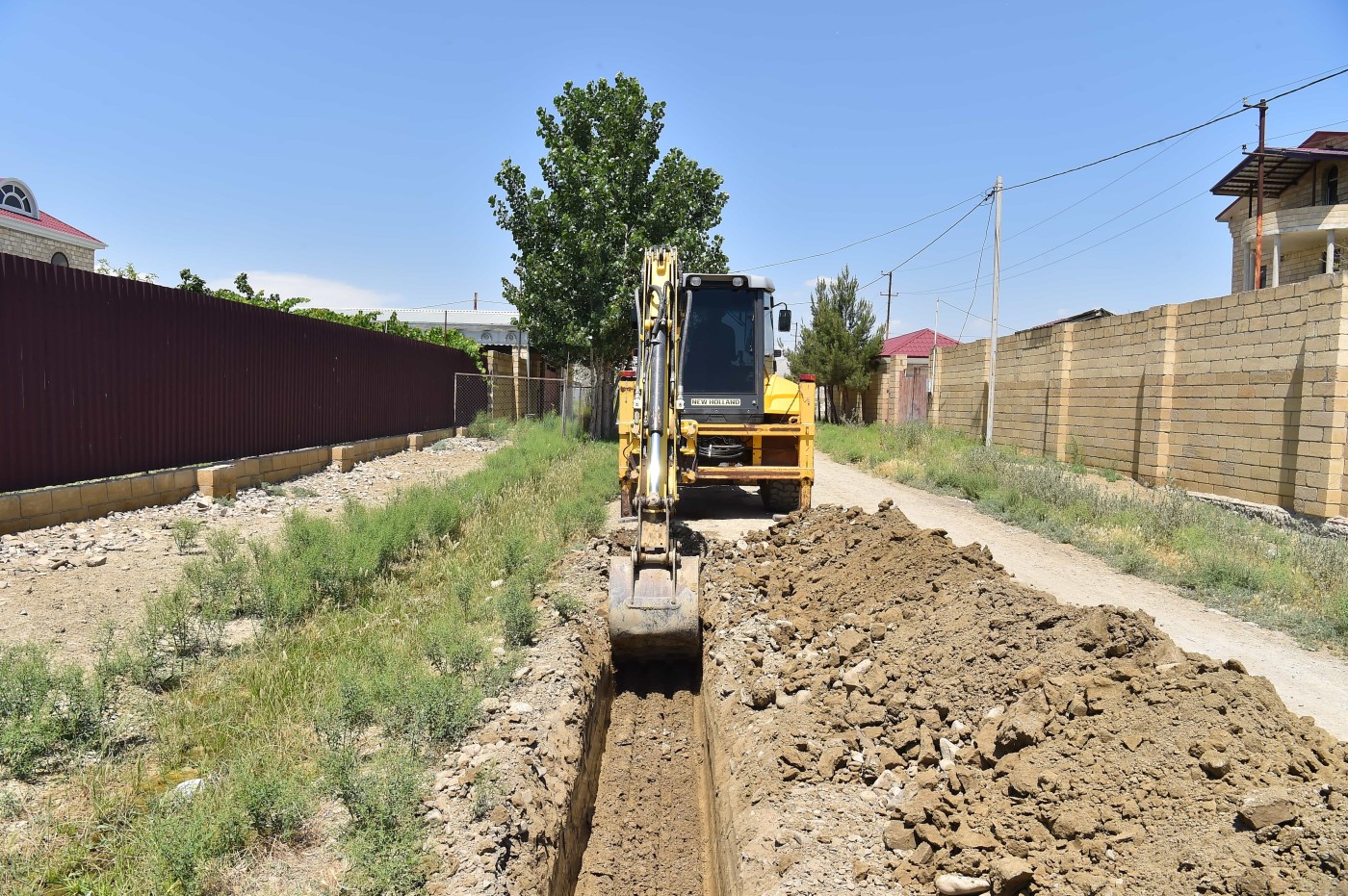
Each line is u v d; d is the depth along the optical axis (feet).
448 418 83.20
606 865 16.83
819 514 33.81
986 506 43.04
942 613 19.34
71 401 32.86
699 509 44.27
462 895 11.91
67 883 11.71
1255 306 40.32
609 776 19.95
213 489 38.32
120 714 16.74
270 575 24.36
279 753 15.28
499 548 30.48
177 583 25.23
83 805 13.70
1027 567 30.30
